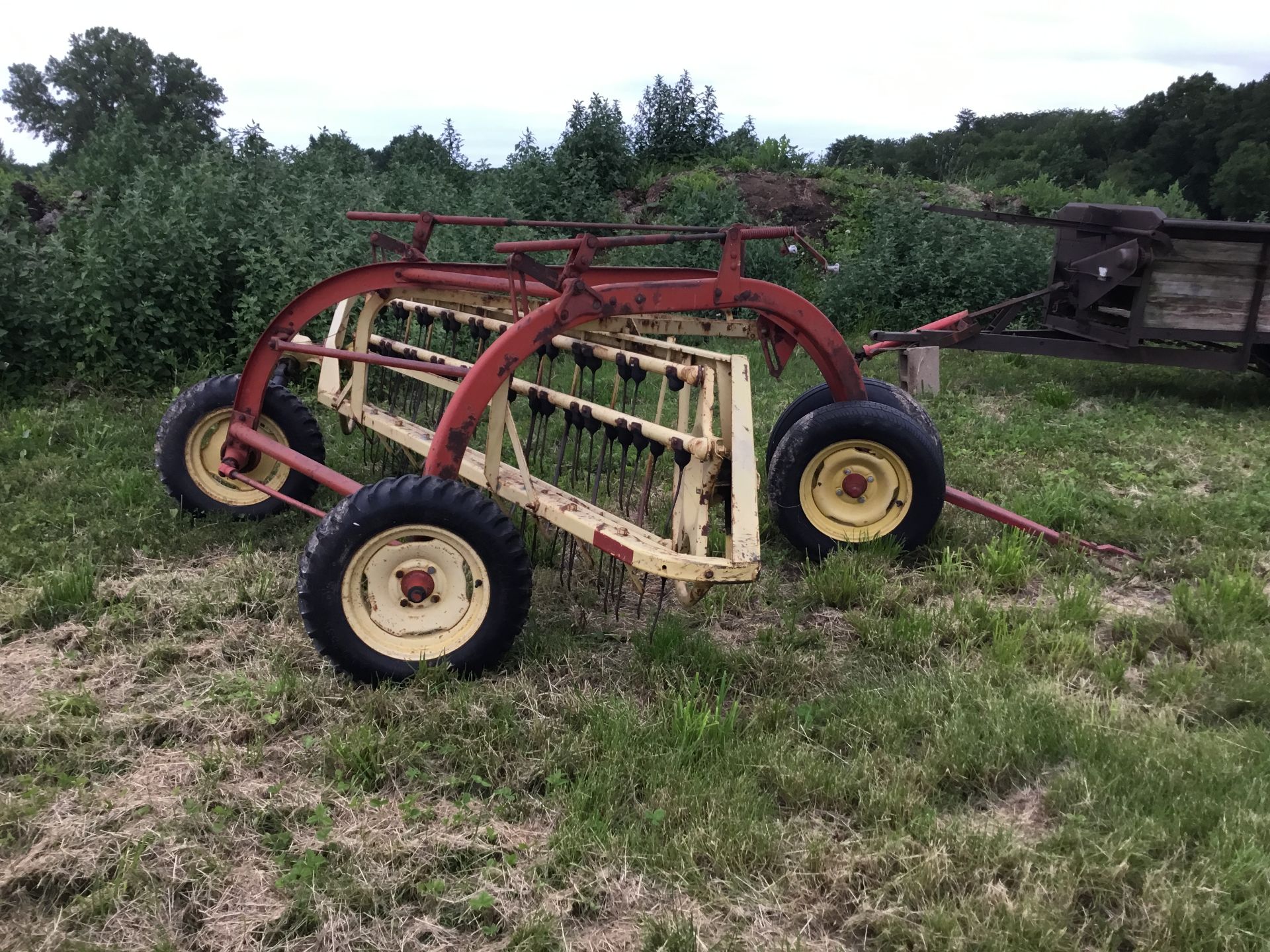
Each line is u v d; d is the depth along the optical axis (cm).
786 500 502
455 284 476
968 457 700
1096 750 333
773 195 1480
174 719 349
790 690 385
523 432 686
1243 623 441
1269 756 331
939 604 466
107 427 671
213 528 519
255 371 488
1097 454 716
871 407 496
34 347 758
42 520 525
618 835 294
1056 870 277
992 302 1175
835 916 271
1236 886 272
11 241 771
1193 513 573
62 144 4716
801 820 307
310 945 256
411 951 256
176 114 4722
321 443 548
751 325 498
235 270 869
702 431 372
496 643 379
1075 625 441
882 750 339
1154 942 254
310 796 310
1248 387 940
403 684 372
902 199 1324
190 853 282
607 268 496
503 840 294
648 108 1694
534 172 1345
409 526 366
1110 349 866
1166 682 386
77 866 277
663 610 459
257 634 419
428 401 572
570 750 332
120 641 405
